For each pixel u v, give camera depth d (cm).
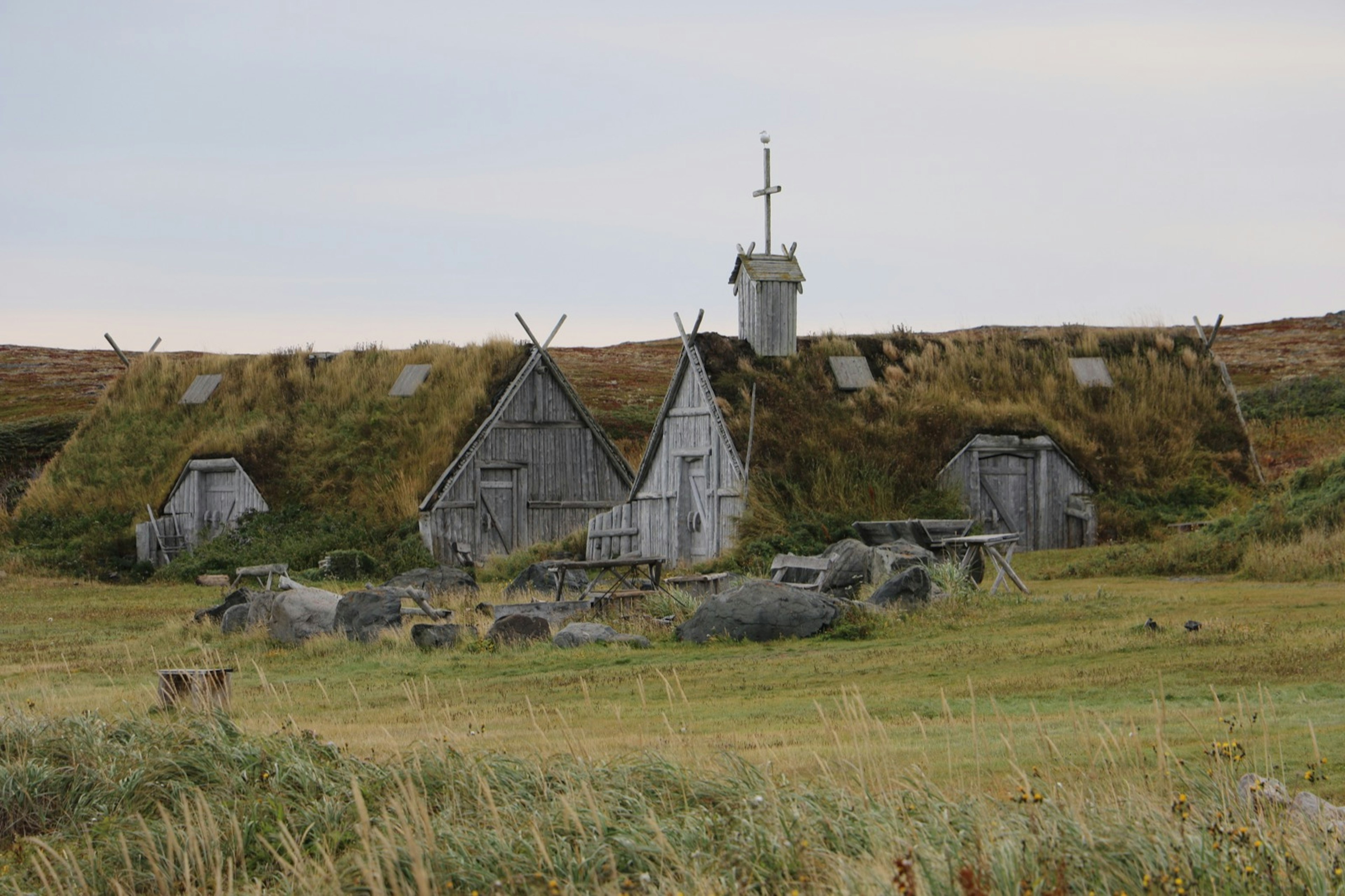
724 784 2102
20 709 3198
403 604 5759
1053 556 7000
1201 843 1702
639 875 1783
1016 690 3219
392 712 3350
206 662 4569
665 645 4525
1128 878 1656
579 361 19950
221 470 9650
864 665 3803
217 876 1952
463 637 4703
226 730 2738
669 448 8162
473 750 2506
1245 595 4894
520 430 9356
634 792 2089
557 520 9406
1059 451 7994
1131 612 4525
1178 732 2539
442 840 1981
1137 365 8750
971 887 1506
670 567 7756
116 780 2491
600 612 5241
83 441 10538
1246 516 6538
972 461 7844
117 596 7562
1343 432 11638
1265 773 2189
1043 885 1639
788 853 1820
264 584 7688
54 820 2419
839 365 8262
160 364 10994
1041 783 2094
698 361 8006
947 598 4978
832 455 7562
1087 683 3256
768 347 8262
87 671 4441
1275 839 1708
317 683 3659
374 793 2319
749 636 4522
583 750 2588
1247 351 18325
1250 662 3384
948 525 5878
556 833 1991
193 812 2291
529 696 3562
